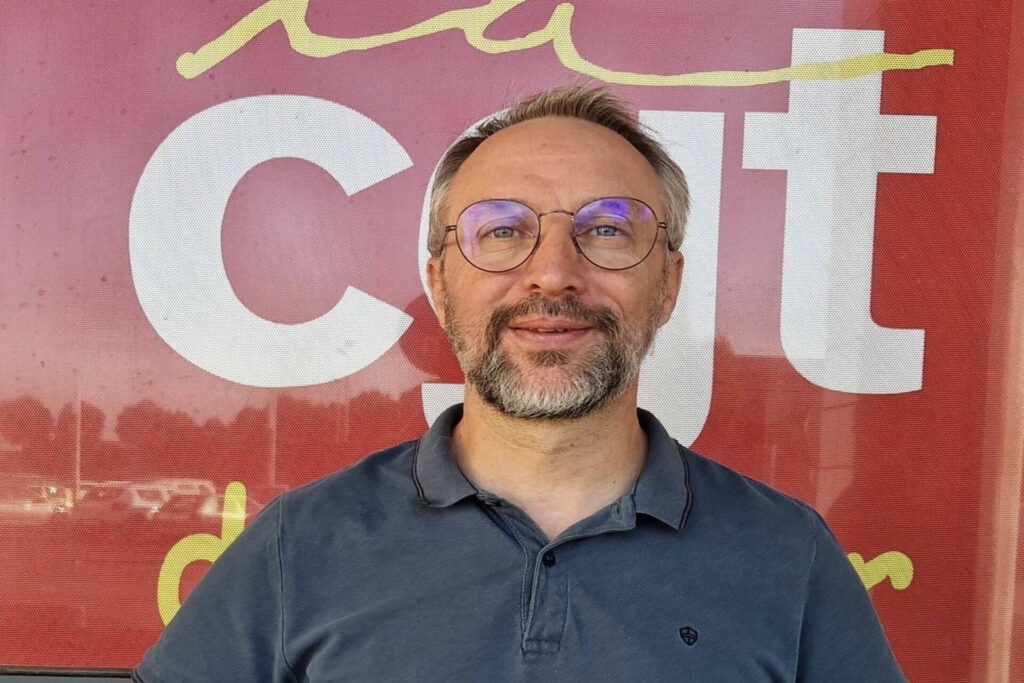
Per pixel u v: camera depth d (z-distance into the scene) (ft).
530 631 3.22
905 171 4.64
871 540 4.66
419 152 4.66
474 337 3.59
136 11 4.61
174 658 3.61
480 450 3.73
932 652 4.65
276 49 4.63
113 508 4.65
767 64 4.63
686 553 3.43
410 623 3.29
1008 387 4.62
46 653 4.63
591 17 4.63
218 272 4.65
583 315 3.48
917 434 4.66
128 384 4.65
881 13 4.61
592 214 3.56
